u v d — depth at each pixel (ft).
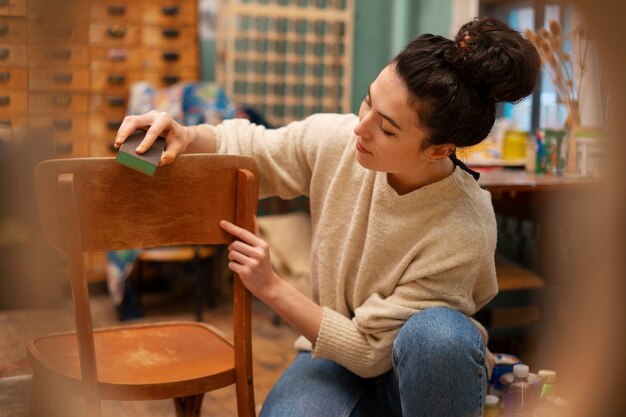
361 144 4.30
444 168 4.57
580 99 8.57
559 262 7.93
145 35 12.39
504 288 8.18
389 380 5.00
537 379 5.81
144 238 4.23
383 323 4.52
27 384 6.79
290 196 5.35
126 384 4.14
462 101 3.96
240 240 4.43
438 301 4.54
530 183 7.79
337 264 5.00
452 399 4.24
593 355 1.41
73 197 3.91
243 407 4.52
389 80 4.06
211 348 4.85
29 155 3.86
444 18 14.38
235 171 4.37
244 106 12.36
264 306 12.53
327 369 5.08
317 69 16.25
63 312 7.23
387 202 4.62
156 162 4.05
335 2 15.40
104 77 12.15
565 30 8.19
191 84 12.10
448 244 4.48
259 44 15.66
